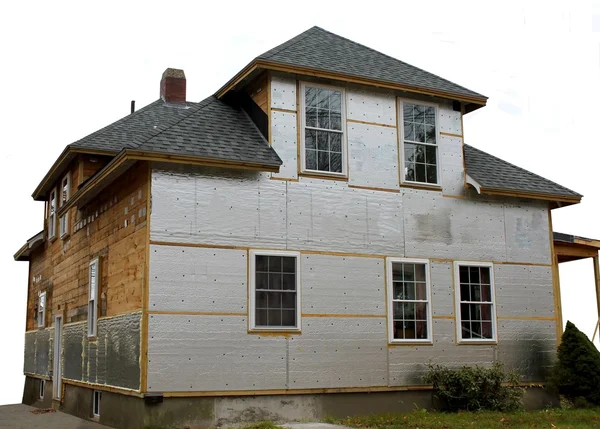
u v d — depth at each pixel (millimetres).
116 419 14797
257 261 14758
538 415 14961
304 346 14906
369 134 16547
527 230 18359
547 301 18297
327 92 16281
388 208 16453
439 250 16969
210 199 14430
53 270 22766
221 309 14141
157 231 13828
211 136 15031
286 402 14547
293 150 15562
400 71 17594
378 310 15891
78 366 18375
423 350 16344
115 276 15547
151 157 13656
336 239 15672
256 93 16172
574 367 17141
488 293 17562
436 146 17453
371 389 15508
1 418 18156
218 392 13836
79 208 19531
